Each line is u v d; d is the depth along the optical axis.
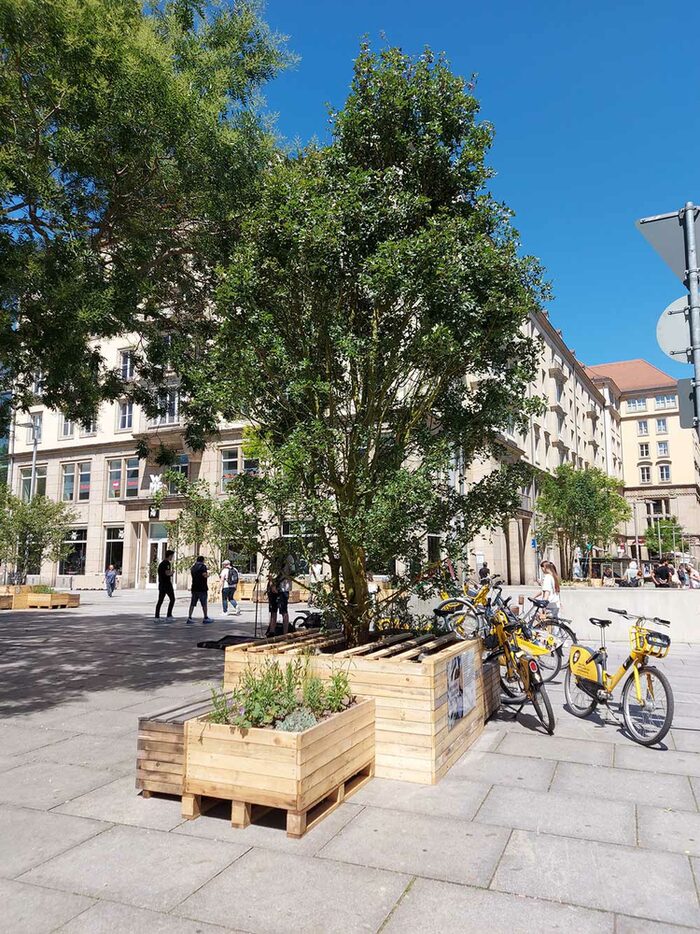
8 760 5.26
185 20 10.44
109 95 8.23
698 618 12.80
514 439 37.09
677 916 3.06
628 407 87.94
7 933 2.89
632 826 4.06
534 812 4.28
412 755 4.86
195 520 6.67
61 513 29.77
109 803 4.36
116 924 2.97
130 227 9.60
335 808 4.31
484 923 3.00
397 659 5.33
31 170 7.78
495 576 9.42
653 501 85.06
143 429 42.69
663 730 5.67
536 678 6.40
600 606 13.46
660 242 5.44
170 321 11.12
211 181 9.43
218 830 3.96
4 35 7.69
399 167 6.88
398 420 6.90
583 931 2.95
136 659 10.53
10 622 17.61
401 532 6.17
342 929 2.95
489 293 6.16
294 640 6.71
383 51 6.72
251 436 7.04
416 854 3.66
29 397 11.16
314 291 6.44
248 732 4.00
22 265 7.96
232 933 2.91
